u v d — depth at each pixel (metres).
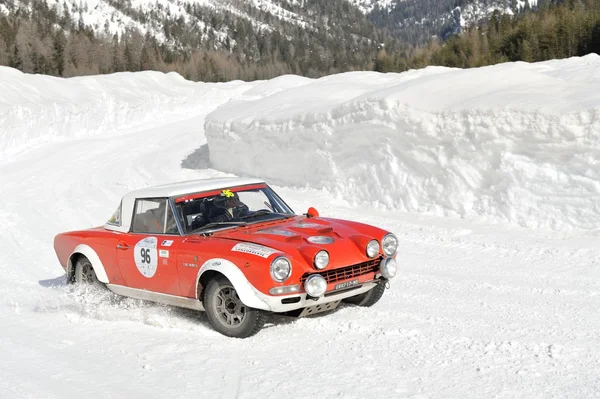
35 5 184.88
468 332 4.83
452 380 3.88
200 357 4.61
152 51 126.38
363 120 11.11
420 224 9.38
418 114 10.20
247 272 4.77
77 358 4.80
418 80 11.75
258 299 4.72
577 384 3.71
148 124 31.22
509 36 87.88
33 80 30.27
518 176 8.95
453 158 9.76
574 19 79.81
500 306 5.58
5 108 23.77
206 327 5.29
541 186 8.72
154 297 5.71
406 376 3.99
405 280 6.75
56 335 5.47
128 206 6.11
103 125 29.33
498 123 9.15
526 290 6.10
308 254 4.79
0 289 7.49
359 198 11.22
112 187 15.10
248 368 4.32
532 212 8.67
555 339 4.58
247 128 14.66
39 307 6.50
